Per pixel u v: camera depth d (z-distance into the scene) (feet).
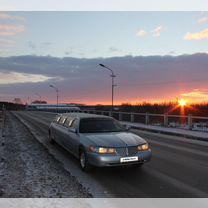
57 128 37.65
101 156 23.91
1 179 21.76
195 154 35.47
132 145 24.90
